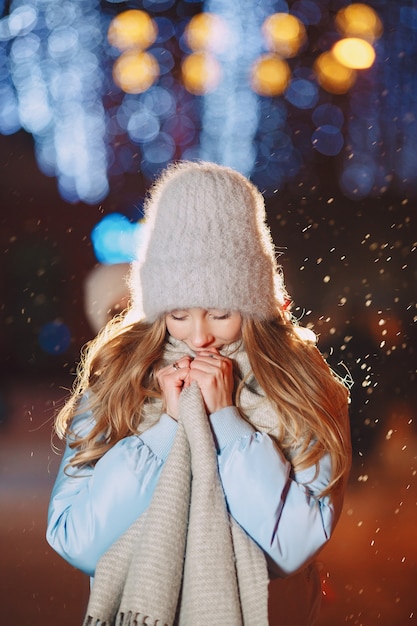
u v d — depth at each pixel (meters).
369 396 13.23
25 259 28.30
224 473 3.42
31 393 21.67
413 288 22.69
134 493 3.41
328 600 4.66
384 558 8.34
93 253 28.20
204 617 3.28
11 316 27.55
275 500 3.38
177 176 3.64
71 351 27.17
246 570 3.31
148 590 3.28
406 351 14.13
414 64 17.73
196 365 3.54
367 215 23.34
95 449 3.58
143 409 3.61
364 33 16.28
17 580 7.84
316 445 3.54
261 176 23.03
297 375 3.61
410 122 20.33
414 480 11.34
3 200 28.95
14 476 12.05
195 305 3.49
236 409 3.53
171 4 17.70
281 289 3.89
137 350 3.66
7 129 21.67
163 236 3.54
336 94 20.17
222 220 3.53
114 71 18.86
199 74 18.42
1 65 19.52
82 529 3.43
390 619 6.91
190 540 3.33
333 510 3.50
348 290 23.14
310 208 23.67
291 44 17.78
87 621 3.34
